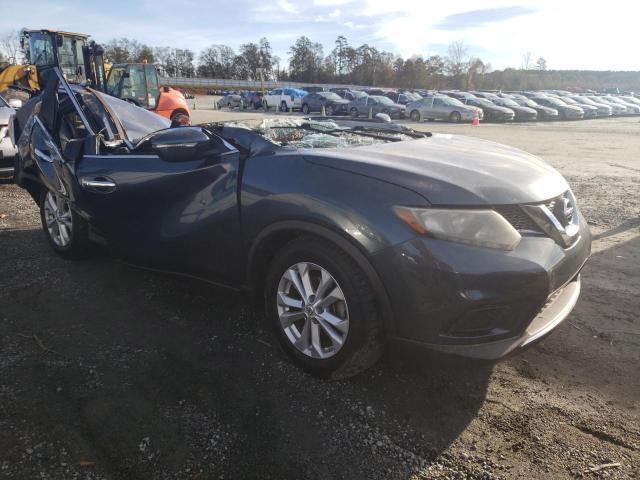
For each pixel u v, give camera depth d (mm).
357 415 2439
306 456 2174
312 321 2635
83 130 4414
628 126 23672
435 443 2268
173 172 3189
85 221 4035
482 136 17234
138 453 2160
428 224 2270
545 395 2609
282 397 2561
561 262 2453
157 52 94500
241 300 3656
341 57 100125
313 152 2750
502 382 2719
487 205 2334
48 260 4418
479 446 2250
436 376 2762
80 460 2107
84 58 14656
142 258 3514
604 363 2900
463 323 2287
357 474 2084
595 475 2084
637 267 4355
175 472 2064
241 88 79500
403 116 27297
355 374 2613
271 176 2730
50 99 4293
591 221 5871
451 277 2223
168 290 3812
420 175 2424
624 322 3371
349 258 2441
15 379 2652
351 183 2475
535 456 2189
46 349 2961
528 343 2396
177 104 16250
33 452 2141
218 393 2580
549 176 2818
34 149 4434
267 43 102562
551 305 2688
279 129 3650
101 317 3373
